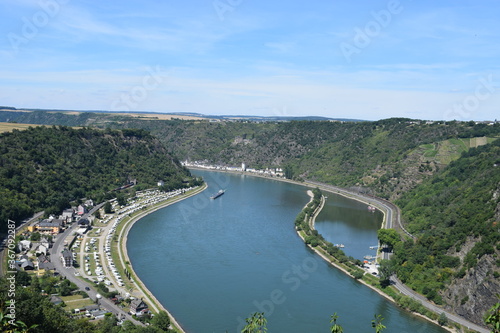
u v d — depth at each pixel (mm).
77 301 144125
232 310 151000
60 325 102438
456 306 157625
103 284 159375
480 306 150250
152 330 120938
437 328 146750
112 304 145000
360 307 159125
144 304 144250
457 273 169125
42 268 172500
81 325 113750
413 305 157625
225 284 174250
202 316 145625
